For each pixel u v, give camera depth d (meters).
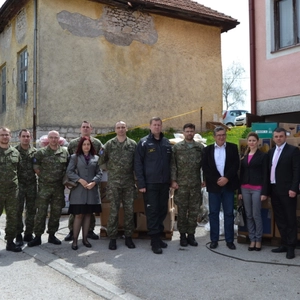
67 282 4.61
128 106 13.13
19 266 5.26
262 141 6.34
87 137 6.27
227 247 6.03
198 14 13.95
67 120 12.02
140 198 6.65
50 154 6.28
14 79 13.74
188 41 14.50
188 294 4.11
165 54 13.95
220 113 15.22
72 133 12.07
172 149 6.18
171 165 6.14
